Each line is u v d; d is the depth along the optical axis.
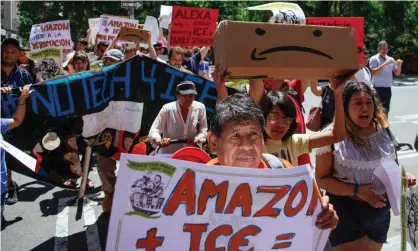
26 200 5.61
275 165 1.95
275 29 2.08
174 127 4.42
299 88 4.70
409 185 2.71
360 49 5.36
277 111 2.74
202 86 5.00
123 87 4.83
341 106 2.60
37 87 4.47
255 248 1.73
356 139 2.74
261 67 2.05
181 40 7.75
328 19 5.42
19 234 4.62
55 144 4.61
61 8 29.09
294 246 1.76
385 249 4.07
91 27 11.84
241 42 2.04
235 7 26.30
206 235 1.67
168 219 1.64
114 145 4.84
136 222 1.61
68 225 4.86
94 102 4.71
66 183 4.94
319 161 2.84
